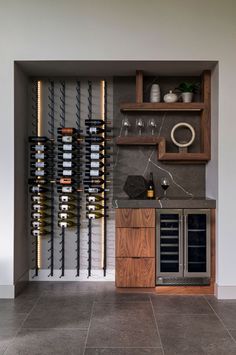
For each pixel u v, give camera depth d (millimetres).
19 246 3525
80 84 3908
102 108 3895
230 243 3320
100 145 3688
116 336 2516
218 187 3330
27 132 3846
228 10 3316
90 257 3865
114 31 3309
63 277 3895
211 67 3521
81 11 3309
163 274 3426
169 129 3879
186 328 2648
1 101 3318
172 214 3436
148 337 2502
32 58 3307
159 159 3629
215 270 3422
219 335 2535
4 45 3309
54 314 2916
